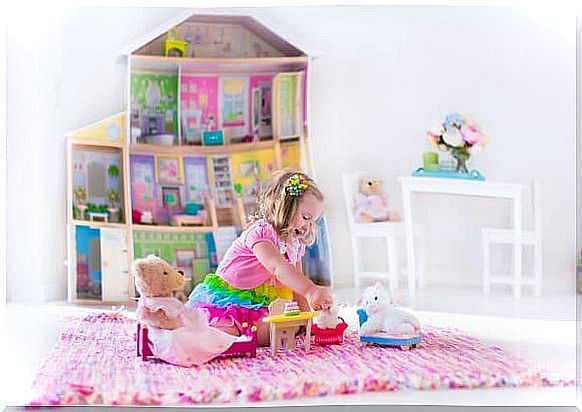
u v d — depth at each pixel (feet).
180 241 17.03
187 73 17.61
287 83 17.97
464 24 18.92
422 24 18.97
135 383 8.82
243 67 17.70
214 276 11.02
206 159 17.75
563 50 18.75
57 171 16.53
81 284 15.81
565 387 9.14
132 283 16.07
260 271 10.85
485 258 17.66
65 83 16.85
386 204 18.45
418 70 19.03
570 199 18.83
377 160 19.07
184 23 18.07
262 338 10.74
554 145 18.90
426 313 14.67
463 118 18.66
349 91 19.03
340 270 18.67
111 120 16.76
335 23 18.90
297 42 17.80
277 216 11.12
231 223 17.61
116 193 16.65
